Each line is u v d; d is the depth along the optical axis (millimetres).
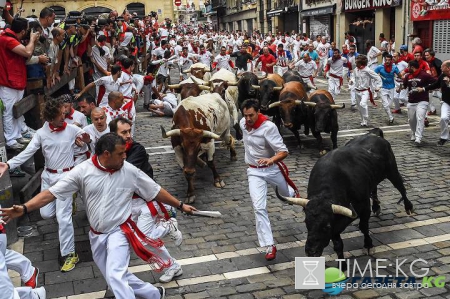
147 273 6055
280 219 7578
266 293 5543
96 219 4684
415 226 7133
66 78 11516
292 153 11242
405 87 11406
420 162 10055
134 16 25891
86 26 12820
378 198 8250
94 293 5652
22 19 8219
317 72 23578
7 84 8141
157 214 5453
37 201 4609
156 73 17469
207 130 8680
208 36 43969
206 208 8141
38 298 4668
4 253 4691
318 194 5629
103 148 4539
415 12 22328
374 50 19828
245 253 6523
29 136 8953
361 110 13367
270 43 30828
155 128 14188
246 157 6473
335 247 5793
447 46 20719
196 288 5691
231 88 12500
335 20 30922
